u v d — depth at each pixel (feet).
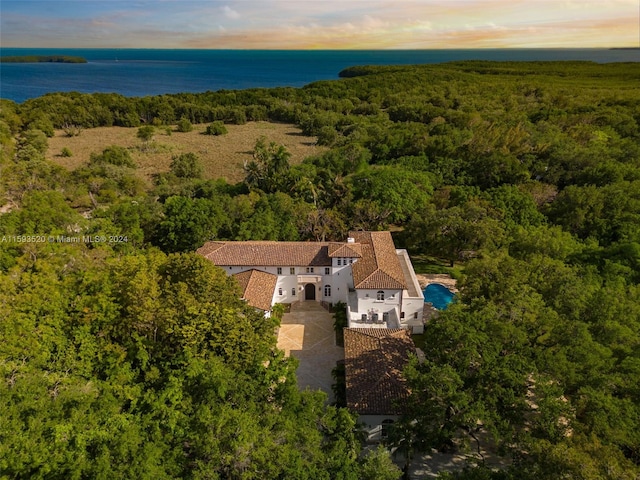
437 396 106.32
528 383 131.75
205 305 123.44
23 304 120.47
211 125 537.24
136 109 595.47
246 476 81.56
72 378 108.37
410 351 138.51
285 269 190.39
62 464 82.12
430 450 114.21
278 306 179.22
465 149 307.99
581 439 87.35
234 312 126.93
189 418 95.14
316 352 163.02
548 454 82.53
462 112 426.51
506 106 460.55
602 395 98.43
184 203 230.07
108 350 116.06
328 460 92.99
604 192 225.97
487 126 355.36
